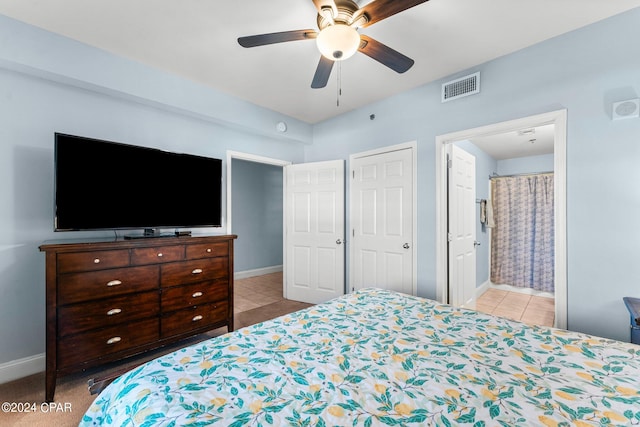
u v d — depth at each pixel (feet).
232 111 10.53
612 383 3.17
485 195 15.12
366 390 3.07
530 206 14.84
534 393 2.99
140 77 8.22
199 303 8.43
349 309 5.66
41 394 6.27
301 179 13.44
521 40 7.14
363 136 11.64
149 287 7.41
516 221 15.24
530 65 7.38
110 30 6.75
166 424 2.56
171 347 8.61
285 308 12.35
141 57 7.95
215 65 8.38
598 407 2.76
